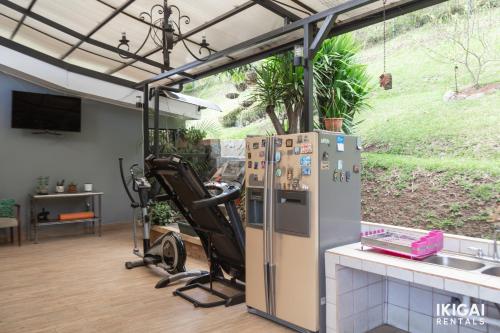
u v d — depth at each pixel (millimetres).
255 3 3943
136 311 3602
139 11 4617
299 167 3096
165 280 4309
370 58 5375
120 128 8141
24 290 4184
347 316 3002
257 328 3244
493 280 2232
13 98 6781
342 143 3201
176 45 5320
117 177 8125
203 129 8633
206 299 3893
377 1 3186
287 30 3711
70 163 7547
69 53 6363
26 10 5145
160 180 4039
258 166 3461
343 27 3822
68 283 4434
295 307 3119
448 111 4461
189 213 4195
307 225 3014
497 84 4078
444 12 4609
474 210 4070
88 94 6945
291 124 4555
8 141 6895
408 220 4613
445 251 2975
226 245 3984
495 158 3996
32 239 6961
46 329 3205
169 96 6402
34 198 6680
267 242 3301
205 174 7590
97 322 3350
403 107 4891
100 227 7348
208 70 5809
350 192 3281
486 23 4227
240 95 8062
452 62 4492
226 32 4773
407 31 5000
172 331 3178
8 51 6289
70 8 4918
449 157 4367
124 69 6797
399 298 3252
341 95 4562
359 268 2752
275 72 4555
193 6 4230
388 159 4895
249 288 3547
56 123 7199
